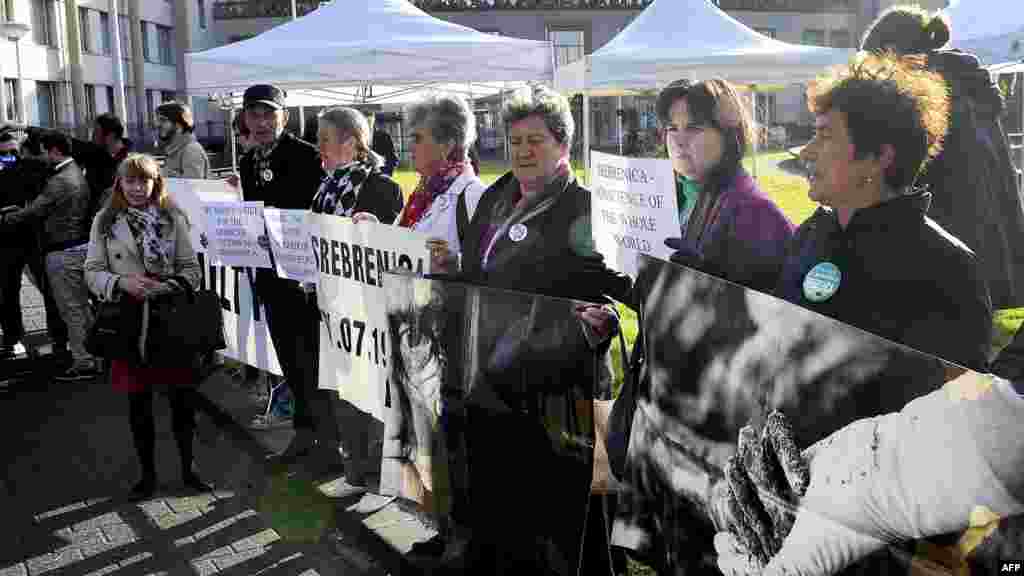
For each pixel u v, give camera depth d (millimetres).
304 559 4266
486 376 3348
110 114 8750
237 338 6324
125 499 5156
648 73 9180
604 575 3188
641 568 3318
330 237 4582
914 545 1877
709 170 3227
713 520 2439
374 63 8023
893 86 2252
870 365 1918
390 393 4109
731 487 2348
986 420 1711
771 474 2201
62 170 7980
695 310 2436
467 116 4094
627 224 4070
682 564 2609
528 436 3193
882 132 2244
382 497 4742
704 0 9836
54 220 8008
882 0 32906
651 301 2662
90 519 4883
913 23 3955
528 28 40125
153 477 5188
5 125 12305
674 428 2584
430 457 3818
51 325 9188
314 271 5027
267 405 6551
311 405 5406
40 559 4398
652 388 2693
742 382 2273
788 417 2127
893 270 2260
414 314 3799
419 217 4172
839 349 1980
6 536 4691
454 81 8102
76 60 37719
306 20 8734
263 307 5973
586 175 9195
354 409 4852
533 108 3385
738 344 2279
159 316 4965
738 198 3154
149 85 44031
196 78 8328
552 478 3094
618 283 3400
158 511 4961
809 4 36719
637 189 3961
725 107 3166
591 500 3148
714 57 9031
